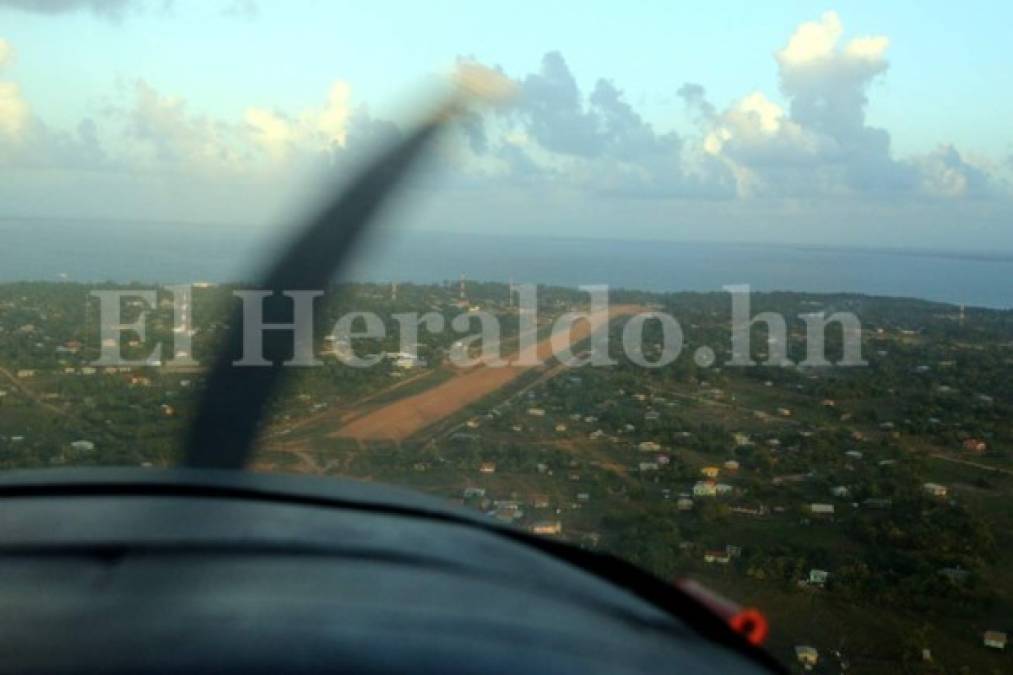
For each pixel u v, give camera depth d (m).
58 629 1.29
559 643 1.42
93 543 1.70
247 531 1.82
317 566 1.63
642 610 1.71
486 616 1.48
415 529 1.95
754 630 1.72
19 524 1.82
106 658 1.20
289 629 1.31
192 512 1.95
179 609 1.38
